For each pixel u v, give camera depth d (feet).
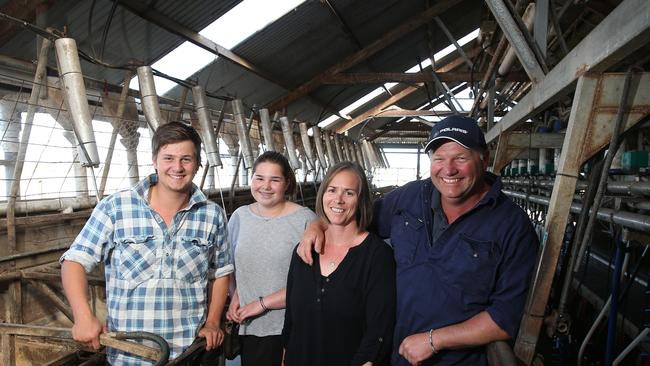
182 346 4.68
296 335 4.79
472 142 4.06
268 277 5.72
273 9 15.66
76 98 7.04
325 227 5.01
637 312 9.03
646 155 7.25
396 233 4.73
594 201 5.00
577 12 15.28
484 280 4.14
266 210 5.99
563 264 5.51
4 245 8.26
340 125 35.68
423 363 4.47
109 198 4.61
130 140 10.77
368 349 4.42
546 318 5.14
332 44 20.43
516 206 4.27
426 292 4.35
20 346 5.14
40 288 7.93
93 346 4.31
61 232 9.47
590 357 9.20
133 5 11.66
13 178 8.18
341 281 4.59
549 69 7.25
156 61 14.74
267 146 16.24
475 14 24.29
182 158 4.46
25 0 9.04
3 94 8.88
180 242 4.68
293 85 22.56
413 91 35.09
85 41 11.64
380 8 19.26
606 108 4.76
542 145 10.38
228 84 18.31
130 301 4.55
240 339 5.97
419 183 4.94
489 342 4.00
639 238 6.12
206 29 15.11
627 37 3.69
